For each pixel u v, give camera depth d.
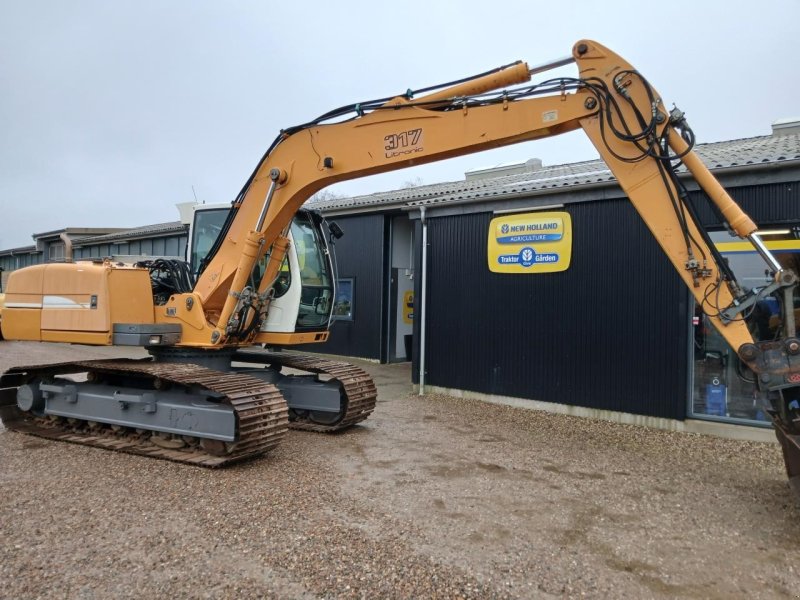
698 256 4.41
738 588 3.38
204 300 6.36
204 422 5.53
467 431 7.18
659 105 4.45
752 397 6.88
